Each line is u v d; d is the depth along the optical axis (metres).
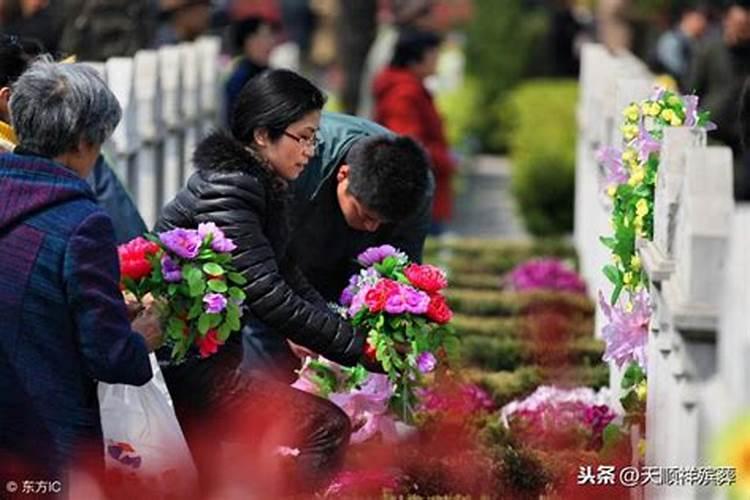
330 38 42.91
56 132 9.06
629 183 11.28
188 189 10.34
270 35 20.67
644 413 11.05
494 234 28.12
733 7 20.66
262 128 10.39
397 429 11.54
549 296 17.77
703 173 8.70
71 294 8.93
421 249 11.83
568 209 27.25
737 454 8.56
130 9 19.39
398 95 22.14
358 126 11.65
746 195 11.90
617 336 11.21
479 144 38.22
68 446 9.07
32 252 8.95
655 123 11.35
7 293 8.95
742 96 12.04
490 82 38.72
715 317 8.56
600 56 19.58
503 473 10.89
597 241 17.02
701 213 8.64
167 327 9.94
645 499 9.99
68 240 8.94
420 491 10.80
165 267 9.88
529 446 11.67
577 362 14.66
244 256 10.16
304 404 10.43
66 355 9.03
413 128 22.14
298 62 41.69
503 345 15.08
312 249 11.65
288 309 10.22
